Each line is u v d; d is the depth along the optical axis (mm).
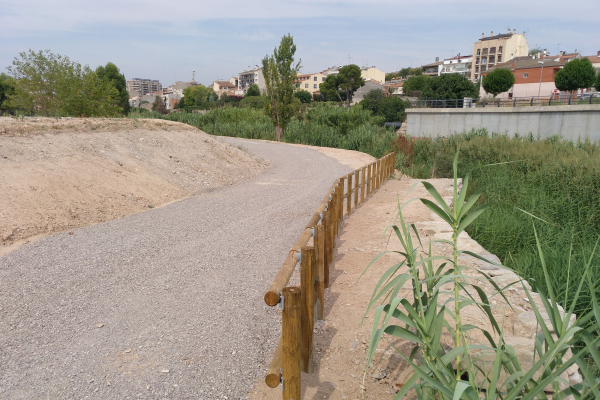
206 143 17469
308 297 3146
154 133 15742
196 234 7395
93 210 8562
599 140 27422
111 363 3373
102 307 4426
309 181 14188
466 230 7738
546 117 30656
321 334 3844
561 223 8281
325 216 4996
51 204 8094
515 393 1584
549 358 1526
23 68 17609
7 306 4336
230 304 4551
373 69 125875
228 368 3342
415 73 147500
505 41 97125
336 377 3172
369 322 4047
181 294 4801
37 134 11289
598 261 5453
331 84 95250
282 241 7051
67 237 6973
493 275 5051
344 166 18453
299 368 2602
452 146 20812
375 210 9438
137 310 4367
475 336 3420
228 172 15086
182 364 3375
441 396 1909
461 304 2010
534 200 9227
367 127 33312
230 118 40719
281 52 31969
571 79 43125
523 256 6168
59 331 3895
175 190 11500
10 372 3223
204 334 3879
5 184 8117
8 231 6727
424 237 6996
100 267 5602
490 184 11375
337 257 6148
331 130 31656
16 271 5316
